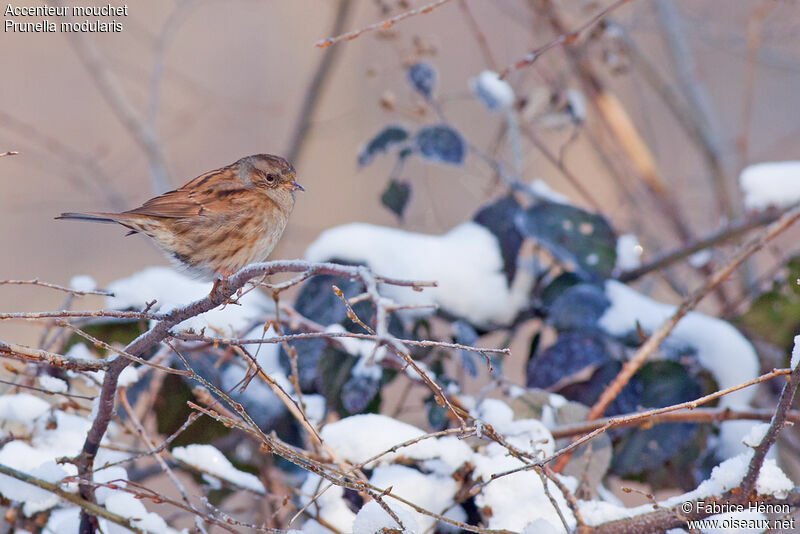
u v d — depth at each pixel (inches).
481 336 349.7
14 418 286.8
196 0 719.1
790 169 376.2
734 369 327.3
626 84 668.1
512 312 345.7
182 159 819.4
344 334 207.6
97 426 236.8
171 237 305.6
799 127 800.3
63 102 837.2
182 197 309.6
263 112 818.8
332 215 788.6
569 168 640.4
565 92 395.9
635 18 515.2
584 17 455.5
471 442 277.6
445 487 266.2
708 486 232.5
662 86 512.4
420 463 273.1
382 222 789.2
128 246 824.3
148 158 481.7
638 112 663.1
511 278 346.3
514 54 702.5
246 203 315.0
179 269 315.6
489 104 375.9
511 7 504.4
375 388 318.0
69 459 243.6
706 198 611.2
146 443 271.1
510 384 304.3
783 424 214.8
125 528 248.2
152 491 230.4
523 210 352.8
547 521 226.2
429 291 330.3
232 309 339.6
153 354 336.8
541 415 296.2
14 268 780.6
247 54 890.7
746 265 443.8
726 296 431.5
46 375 305.1
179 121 708.0
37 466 261.0
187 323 235.0
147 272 366.3
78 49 483.2
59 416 297.7
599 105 480.1
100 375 282.0
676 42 523.5
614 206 610.5
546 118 391.2
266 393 326.0
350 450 270.5
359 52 761.0
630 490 232.5
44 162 789.9
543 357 331.9
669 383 329.4
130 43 827.4
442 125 364.8
